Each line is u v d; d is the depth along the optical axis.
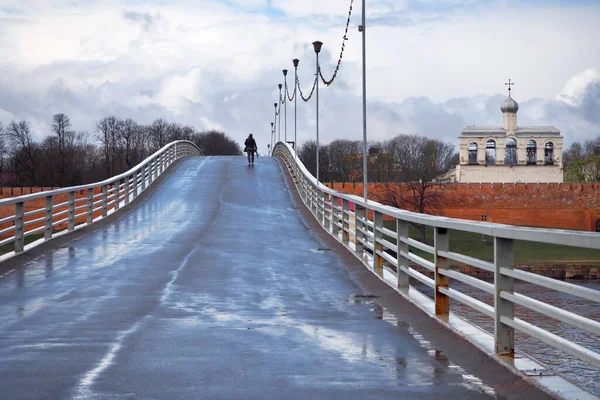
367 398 6.36
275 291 13.17
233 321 10.23
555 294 26.75
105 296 12.39
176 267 16.33
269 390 6.61
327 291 13.24
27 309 11.10
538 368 6.98
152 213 31.75
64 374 7.17
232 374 7.21
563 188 90.06
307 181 35.12
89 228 25.56
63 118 134.62
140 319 10.31
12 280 14.27
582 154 166.25
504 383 6.77
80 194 78.69
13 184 127.25
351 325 9.97
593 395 6.06
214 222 28.11
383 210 14.24
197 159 63.78
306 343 8.74
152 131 177.88
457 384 6.81
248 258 18.17
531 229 6.53
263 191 41.91
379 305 11.73
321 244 21.75
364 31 25.11
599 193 89.12
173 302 11.84
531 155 123.81
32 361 7.73
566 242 5.69
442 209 89.62
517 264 41.19
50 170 127.62
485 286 8.00
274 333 9.37
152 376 7.11
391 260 13.75
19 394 6.45
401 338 9.05
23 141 128.25
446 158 158.75
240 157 66.31
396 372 7.30
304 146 152.25
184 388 6.67
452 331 9.05
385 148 150.25
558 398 6.02
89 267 16.23
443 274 9.98
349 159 144.50
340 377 7.10
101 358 7.88
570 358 13.63
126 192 35.28
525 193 90.50
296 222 28.70
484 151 121.69
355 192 86.75
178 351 8.26
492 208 90.88
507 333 7.58
